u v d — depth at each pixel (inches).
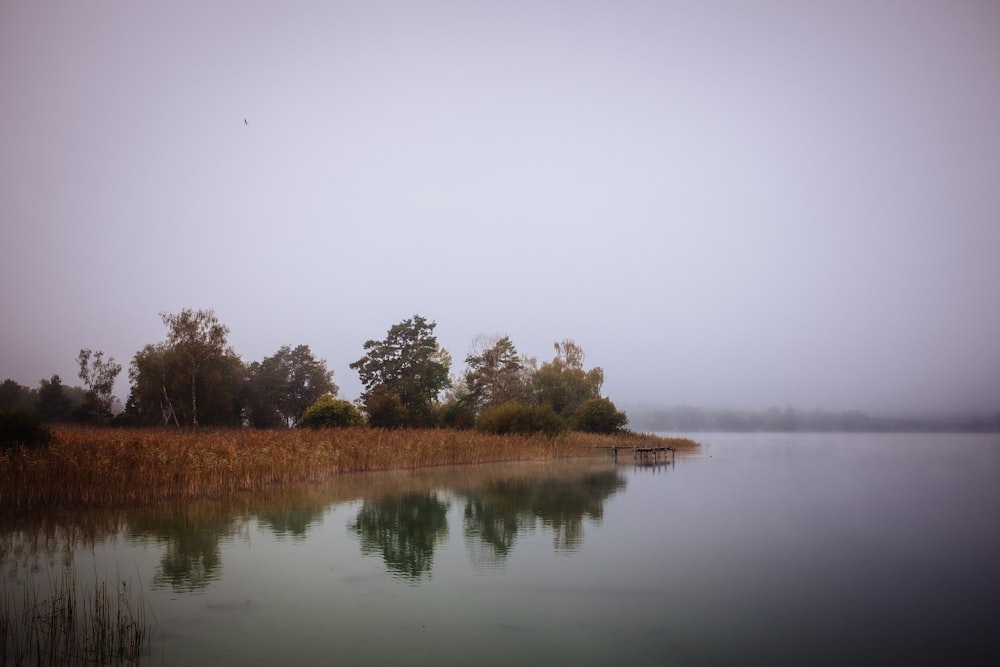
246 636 362.9
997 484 1138.7
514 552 573.0
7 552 559.8
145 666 320.5
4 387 3152.1
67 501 783.7
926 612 414.6
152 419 2247.8
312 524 697.0
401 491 975.6
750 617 403.9
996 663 334.6
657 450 1813.5
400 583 474.0
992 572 514.9
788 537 645.3
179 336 2262.6
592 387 3031.5
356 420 1931.6
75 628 371.2
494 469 1378.0
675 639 364.5
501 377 2711.6
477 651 343.9
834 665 330.3
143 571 501.4
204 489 906.7
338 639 360.2
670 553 571.5
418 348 2682.1
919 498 940.6
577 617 400.8
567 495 948.0
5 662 323.3
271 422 2706.7
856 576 499.8
